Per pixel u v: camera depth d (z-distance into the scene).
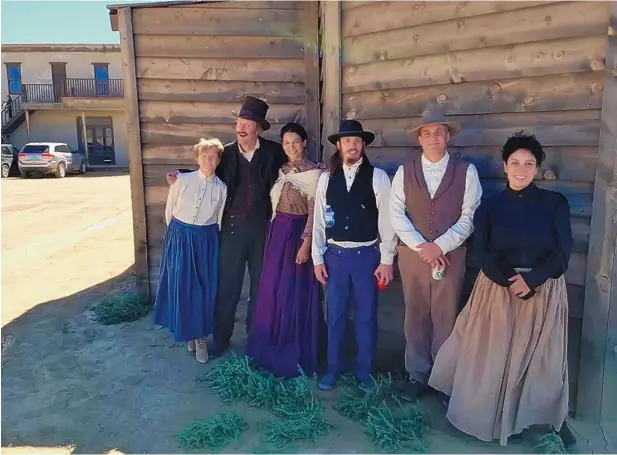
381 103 3.44
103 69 25.78
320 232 3.08
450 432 2.72
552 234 2.41
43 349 3.88
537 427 2.67
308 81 4.27
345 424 2.82
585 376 2.73
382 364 3.47
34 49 25.30
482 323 2.54
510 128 2.91
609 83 2.53
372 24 3.38
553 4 2.68
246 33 4.33
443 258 2.78
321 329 3.52
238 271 3.57
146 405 3.04
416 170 2.83
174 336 3.46
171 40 4.41
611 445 2.55
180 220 3.46
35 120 25.52
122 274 6.10
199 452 2.58
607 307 2.64
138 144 4.59
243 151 3.45
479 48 2.97
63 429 2.79
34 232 8.82
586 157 2.67
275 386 3.12
